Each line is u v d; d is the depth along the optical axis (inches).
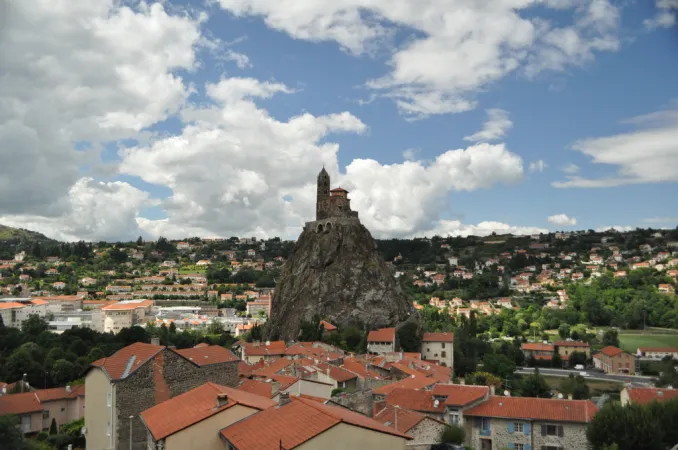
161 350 2581.2
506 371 6707.7
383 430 1688.0
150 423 1937.7
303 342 6934.1
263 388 2920.8
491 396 3189.0
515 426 2933.1
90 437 2504.9
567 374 7421.3
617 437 2498.8
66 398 4023.1
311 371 4060.0
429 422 2694.4
